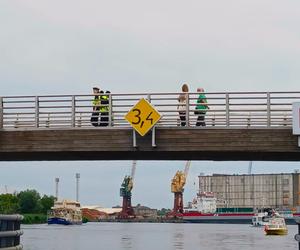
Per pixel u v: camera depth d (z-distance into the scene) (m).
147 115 38.31
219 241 118.81
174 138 38.25
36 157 42.84
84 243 106.44
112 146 38.62
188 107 38.22
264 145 37.62
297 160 42.84
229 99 38.09
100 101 40.41
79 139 38.81
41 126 39.38
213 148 37.84
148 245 100.81
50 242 107.75
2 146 39.25
